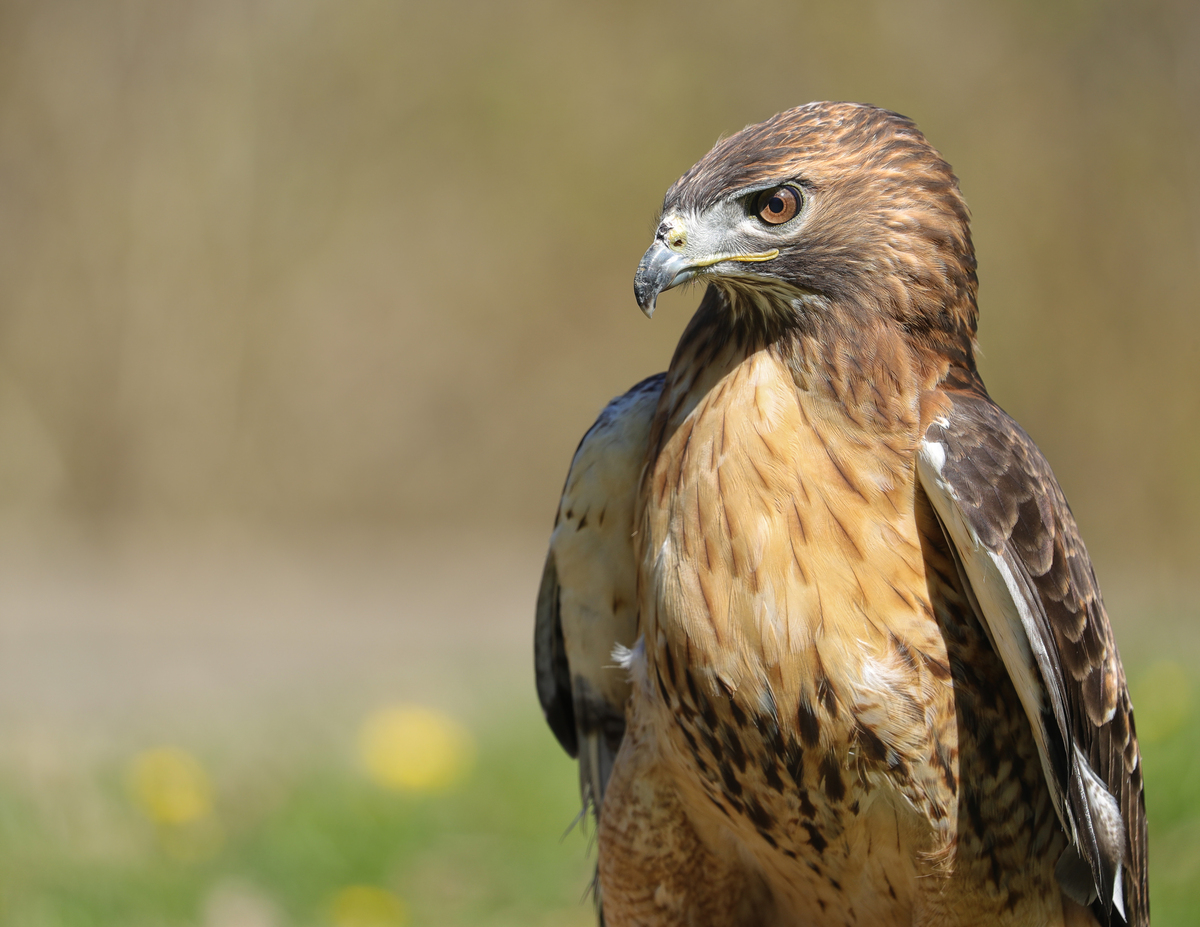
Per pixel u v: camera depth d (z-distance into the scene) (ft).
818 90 81.41
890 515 14.46
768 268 14.76
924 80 78.74
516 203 81.66
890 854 15.07
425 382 77.82
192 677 43.78
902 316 14.87
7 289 73.72
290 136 79.05
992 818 14.94
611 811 16.63
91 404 72.08
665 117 83.20
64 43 76.69
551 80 83.20
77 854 23.89
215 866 24.09
